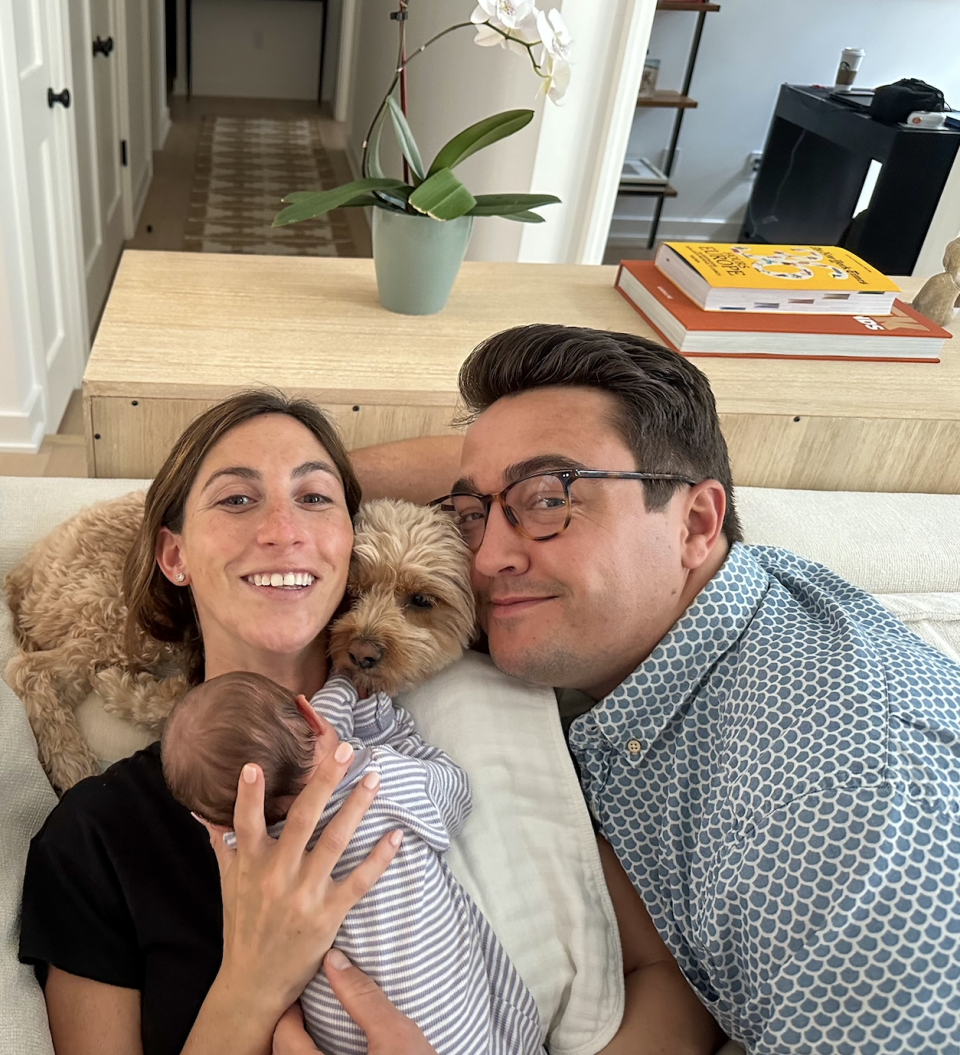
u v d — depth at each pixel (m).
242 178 5.15
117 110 3.76
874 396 1.49
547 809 0.97
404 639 0.99
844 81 3.57
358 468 1.23
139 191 4.42
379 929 0.80
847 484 1.56
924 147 3.03
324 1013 0.79
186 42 6.81
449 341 1.49
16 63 2.21
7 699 0.97
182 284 1.57
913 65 3.77
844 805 0.79
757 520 1.38
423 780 0.88
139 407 1.28
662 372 0.99
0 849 0.86
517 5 1.35
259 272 1.66
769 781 0.85
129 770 0.93
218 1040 0.76
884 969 0.74
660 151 3.94
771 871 0.80
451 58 3.06
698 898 0.88
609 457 0.95
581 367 0.97
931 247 2.85
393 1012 0.75
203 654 1.09
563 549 0.94
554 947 0.89
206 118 6.38
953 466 1.56
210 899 0.87
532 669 0.99
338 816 0.78
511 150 2.51
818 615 1.02
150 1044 0.82
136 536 1.08
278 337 1.43
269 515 0.92
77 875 0.85
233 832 0.86
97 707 1.05
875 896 0.75
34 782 0.94
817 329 1.56
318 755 0.87
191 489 0.97
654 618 0.99
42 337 2.55
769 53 3.71
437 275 1.52
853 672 0.87
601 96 2.37
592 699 1.14
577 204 2.54
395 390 1.33
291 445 0.97
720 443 1.04
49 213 2.64
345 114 6.69
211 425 0.97
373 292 1.64
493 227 2.66
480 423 1.03
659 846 0.98
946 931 0.74
